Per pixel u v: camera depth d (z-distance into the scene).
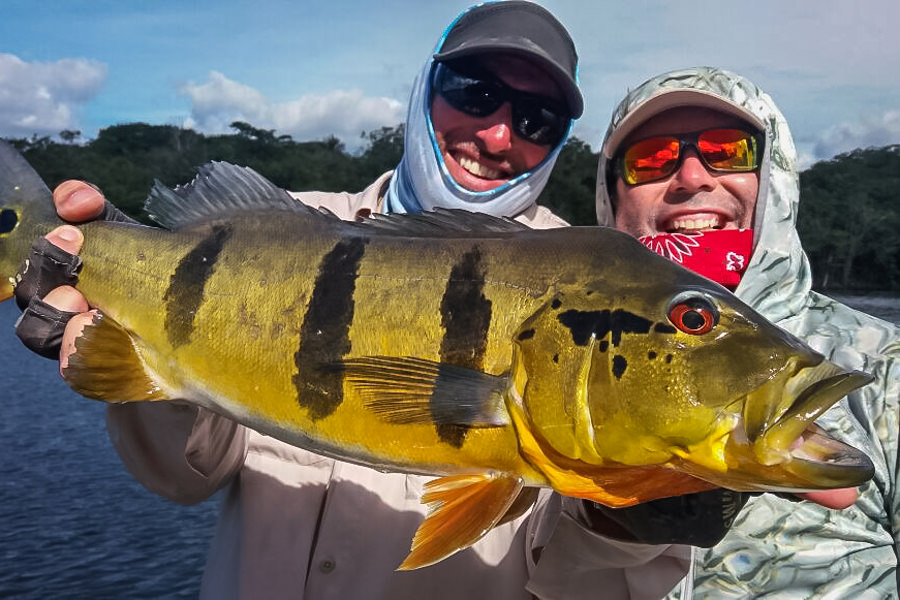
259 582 0.66
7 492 2.27
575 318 0.48
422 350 0.50
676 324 0.46
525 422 0.48
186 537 1.99
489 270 0.50
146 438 0.62
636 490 0.48
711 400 0.44
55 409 3.29
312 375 0.51
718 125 0.73
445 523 0.48
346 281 0.52
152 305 0.56
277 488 0.69
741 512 0.65
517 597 0.66
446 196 0.81
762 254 0.72
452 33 0.81
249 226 0.56
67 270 0.57
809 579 0.63
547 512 0.61
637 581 0.57
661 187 0.75
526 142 0.81
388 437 0.50
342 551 0.66
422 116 0.81
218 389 0.54
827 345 0.69
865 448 0.62
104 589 1.69
